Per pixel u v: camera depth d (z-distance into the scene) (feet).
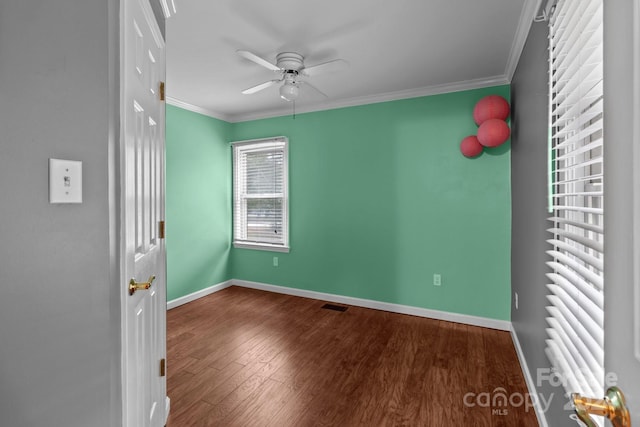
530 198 6.93
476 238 10.61
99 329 3.08
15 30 2.41
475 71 9.66
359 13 6.77
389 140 11.82
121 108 3.47
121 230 3.50
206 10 6.67
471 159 10.61
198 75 10.00
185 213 12.88
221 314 11.61
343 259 12.81
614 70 1.73
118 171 3.43
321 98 12.20
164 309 5.78
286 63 8.32
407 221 11.60
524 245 7.66
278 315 11.50
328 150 12.98
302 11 6.72
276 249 14.16
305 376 7.52
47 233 2.62
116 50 3.36
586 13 3.25
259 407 6.41
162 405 5.64
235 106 13.23
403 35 7.63
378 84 10.70
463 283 10.80
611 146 1.77
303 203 13.56
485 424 5.95
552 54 4.55
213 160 14.12
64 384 2.76
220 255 14.60
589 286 3.40
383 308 12.02
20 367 2.44
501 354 8.56
